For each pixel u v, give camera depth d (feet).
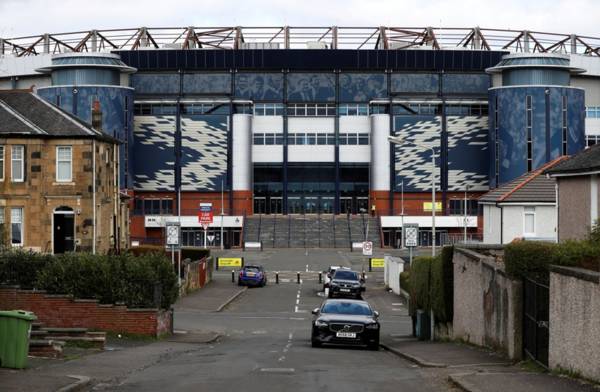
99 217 174.40
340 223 408.67
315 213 435.94
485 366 74.54
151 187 424.05
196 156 424.46
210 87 431.02
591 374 58.18
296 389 61.82
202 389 61.31
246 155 425.28
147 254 120.98
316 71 434.71
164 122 422.82
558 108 394.73
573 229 119.03
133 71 405.80
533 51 442.09
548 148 393.09
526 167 393.70
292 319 159.22
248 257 333.62
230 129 424.46
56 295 109.60
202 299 193.47
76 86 386.93
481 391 57.36
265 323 150.20
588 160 115.85
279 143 433.48
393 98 432.66
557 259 71.05
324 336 102.22
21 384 58.75
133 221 413.18
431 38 437.17
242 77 433.07
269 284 241.35
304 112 437.17
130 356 85.66
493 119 404.77
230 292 212.43
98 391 60.13
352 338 101.81
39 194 168.55
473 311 95.35
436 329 115.14
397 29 441.27
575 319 61.00
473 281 95.45
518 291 76.18
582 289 59.72
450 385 63.98
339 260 322.34
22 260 117.08
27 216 168.25
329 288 198.08
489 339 87.81
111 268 112.88
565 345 63.10
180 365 78.07
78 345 93.09
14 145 167.84
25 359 68.74
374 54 428.56
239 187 424.46
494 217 180.75
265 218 415.23
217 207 426.92
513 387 58.54
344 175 438.40
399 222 406.62
